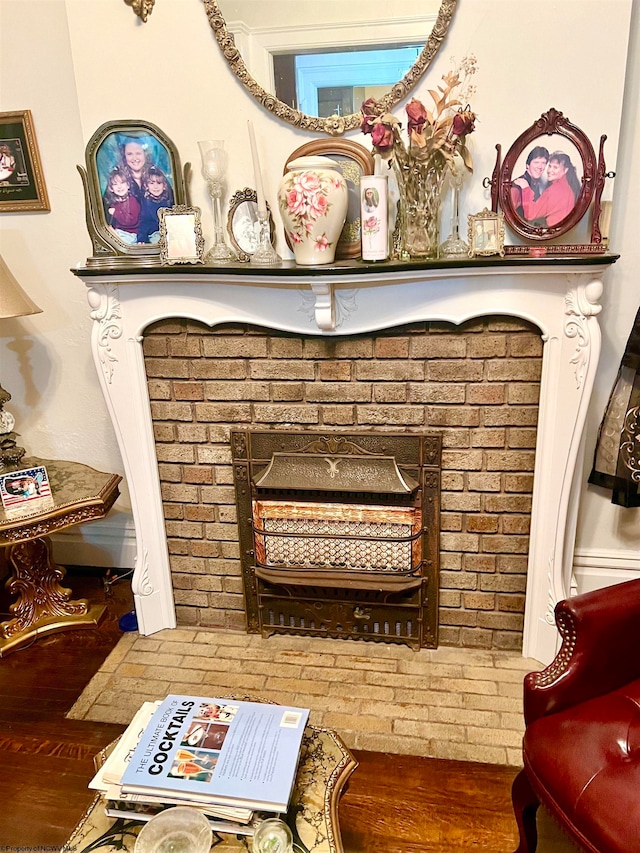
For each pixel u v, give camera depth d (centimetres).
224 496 208
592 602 130
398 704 187
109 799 113
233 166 189
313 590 208
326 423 194
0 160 213
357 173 179
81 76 187
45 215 218
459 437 188
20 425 247
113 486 221
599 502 209
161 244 181
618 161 176
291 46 176
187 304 187
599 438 195
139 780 113
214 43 178
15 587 224
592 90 165
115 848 109
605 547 215
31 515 200
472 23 165
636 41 166
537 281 167
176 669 205
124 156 188
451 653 207
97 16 180
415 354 182
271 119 183
